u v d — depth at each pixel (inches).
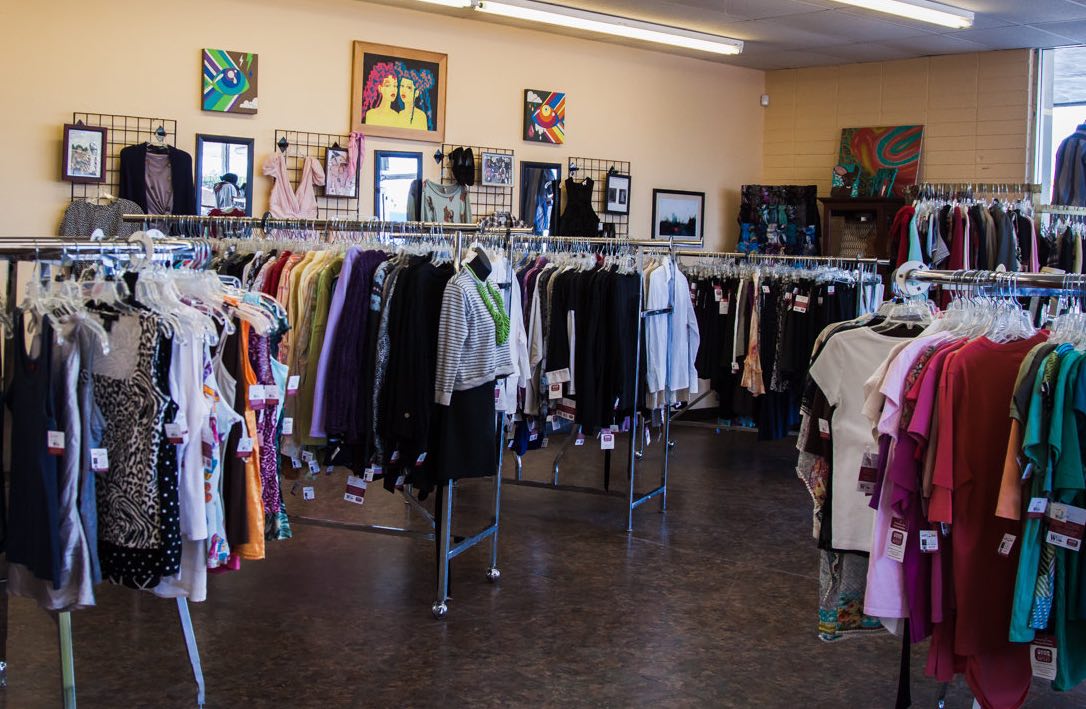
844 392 133.0
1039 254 315.3
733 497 264.8
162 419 108.9
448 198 331.6
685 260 395.2
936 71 382.0
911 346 119.3
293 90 303.0
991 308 123.3
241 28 292.7
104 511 111.1
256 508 123.5
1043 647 113.0
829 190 408.2
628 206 381.4
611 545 220.5
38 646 157.1
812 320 275.0
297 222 216.2
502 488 267.7
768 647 166.7
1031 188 324.5
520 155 352.5
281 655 157.2
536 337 211.8
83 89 269.0
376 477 176.9
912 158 384.8
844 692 150.3
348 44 311.9
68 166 263.7
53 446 104.3
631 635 169.9
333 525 190.9
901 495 117.7
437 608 174.7
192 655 136.4
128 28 274.5
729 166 415.8
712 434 354.3
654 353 228.7
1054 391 107.2
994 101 370.3
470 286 166.2
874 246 385.7
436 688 147.4
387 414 166.1
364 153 316.8
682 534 230.1
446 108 333.7
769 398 284.2
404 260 171.2
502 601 184.2
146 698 140.5
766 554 216.7
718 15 325.4
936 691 150.9
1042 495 108.7
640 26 321.7
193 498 112.7
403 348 163.9
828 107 408.5
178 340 109.7
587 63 367.9
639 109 384.5
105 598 179.0
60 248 114.0
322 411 169.0
